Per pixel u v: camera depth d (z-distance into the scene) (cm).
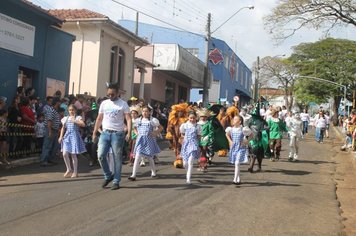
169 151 1723
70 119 1088
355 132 2105
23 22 1580
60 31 1812
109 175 962
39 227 666
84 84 2120
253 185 1081
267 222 757
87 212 757
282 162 1583
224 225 723
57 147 1288
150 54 2944
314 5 2559
